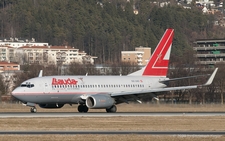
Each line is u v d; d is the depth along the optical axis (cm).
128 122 14500
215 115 17225
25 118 15500
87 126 13400
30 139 10712
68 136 11181
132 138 10862
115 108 19862
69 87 19188
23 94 18412
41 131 12300
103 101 19075
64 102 19300
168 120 15188
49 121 14612
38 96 18612
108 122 14450
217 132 12275
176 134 11806
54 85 18912
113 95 19612
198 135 11550
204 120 15325
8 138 10825
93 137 11019
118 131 12381
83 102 19550
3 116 16188
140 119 15425
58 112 19188
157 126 13550
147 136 11181
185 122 14662
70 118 15550
